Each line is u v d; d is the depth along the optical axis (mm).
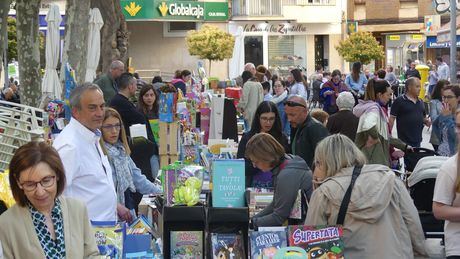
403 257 5688
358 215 5656
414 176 7781
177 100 12578
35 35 16594
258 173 7797
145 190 7672
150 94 11875
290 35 48875
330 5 49281
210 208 6113
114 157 7250
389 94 11156
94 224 5738
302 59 49344
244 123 17594
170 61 45875
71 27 17406
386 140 9609
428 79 32969
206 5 45625
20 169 4488
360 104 10531
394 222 5762
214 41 40062
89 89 6203
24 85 16609
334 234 5715
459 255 5746
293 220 6602
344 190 5691
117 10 23953
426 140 21406
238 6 47219
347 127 10195
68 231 4648
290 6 48438
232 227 6121
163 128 11203
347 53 46062
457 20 25438
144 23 45531
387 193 5688
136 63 45844
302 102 9055
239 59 30438
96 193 6234
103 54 23594
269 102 9117
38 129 7258
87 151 6219
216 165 6492
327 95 21125
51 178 4539
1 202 5145
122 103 10789
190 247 6094
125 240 5984
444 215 5734
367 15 57375
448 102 11445
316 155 5918
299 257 5594
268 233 5840
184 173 6453
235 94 19172
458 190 5648
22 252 4520
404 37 56469
